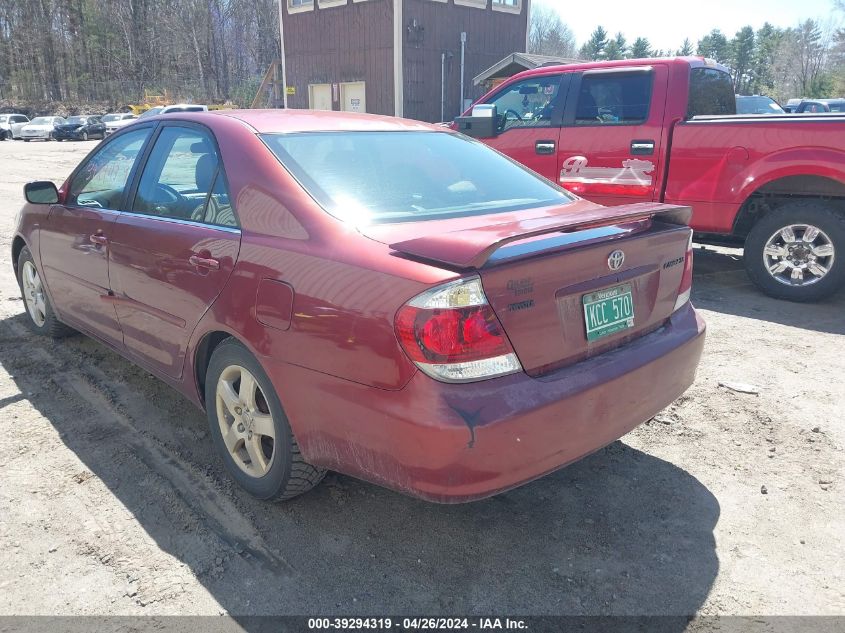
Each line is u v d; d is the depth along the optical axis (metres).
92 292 3.77
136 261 3.26
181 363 3.10
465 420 2.06
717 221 5.87
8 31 70.25
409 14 22.05
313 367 2.34
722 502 2.91
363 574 2.45
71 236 3.90
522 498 2.94
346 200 2.63
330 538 2.65
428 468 2.10
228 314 2.68
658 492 2.98
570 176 6.67
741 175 5.64
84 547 2.57
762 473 3.13
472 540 2.65
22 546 2.57
